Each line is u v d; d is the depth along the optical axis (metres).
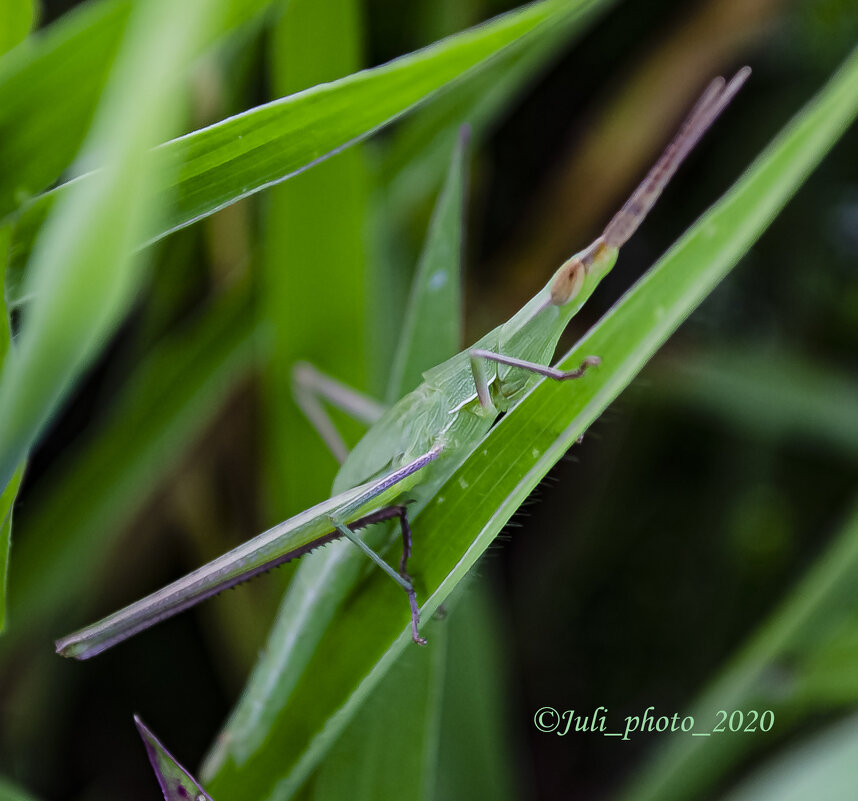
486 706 0.25
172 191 0.21
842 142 0.30
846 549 0.25
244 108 0.27
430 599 0.22
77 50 0.21
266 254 0.25
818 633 0.25
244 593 0.27
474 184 0.28
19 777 0.27
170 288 0.27
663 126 0.28
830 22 0.29
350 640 0.22
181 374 0.26
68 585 0.26
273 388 0.25
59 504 0.26
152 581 0.28
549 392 0.22
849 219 0.30
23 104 0.21
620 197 0.30
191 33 0.15
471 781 0.25
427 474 0.23
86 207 0.15
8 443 0.15
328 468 0.25
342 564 0.23
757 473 0.29
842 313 0.30
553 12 0.21
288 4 0.24
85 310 0.15
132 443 0.26
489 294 0.29
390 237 0.27
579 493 0.30
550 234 0.28
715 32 0.28
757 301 0.31
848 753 0.20
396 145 0.27
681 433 0.30
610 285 0.31
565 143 0.31
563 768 0.28
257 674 0.23
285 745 0.22
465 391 0.23
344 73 0.24
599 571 0.29
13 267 0.21
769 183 0.21
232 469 0.28
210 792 0.23
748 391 0.28
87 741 0.28
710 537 0.29
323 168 0.24
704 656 0.28
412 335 0.24
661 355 0.29
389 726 0.23
